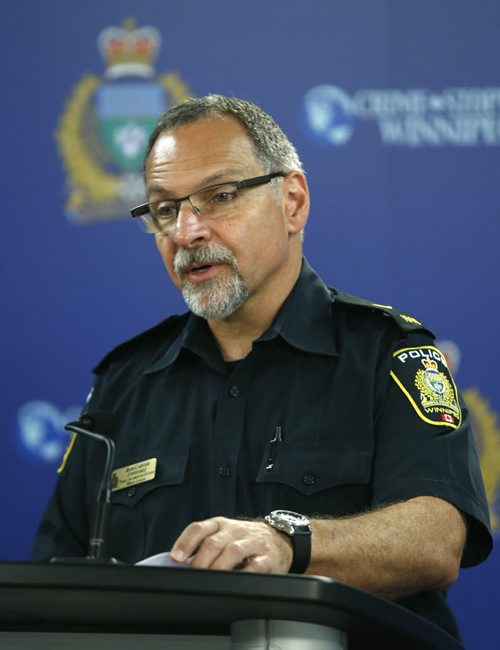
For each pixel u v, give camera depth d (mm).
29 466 9281
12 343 9398
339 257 9273
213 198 6172
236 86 9500
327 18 9461
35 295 9438
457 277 9188
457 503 5602
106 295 9422
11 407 9336
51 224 9500
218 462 6156
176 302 9406
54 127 9570
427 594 5836
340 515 5891
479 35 9336
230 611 3768
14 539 9188
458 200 9242
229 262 6137
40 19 9656
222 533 4312
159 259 9430
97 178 9516
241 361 6340
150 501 6238
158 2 9594
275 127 6516
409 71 9359
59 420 9320
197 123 6309
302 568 4645
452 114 9320
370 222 9281
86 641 4250
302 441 6062
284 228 6406
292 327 6367
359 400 6090
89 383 9352
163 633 4203
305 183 6621
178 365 6609
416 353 6203
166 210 6281
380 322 6383
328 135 9375
